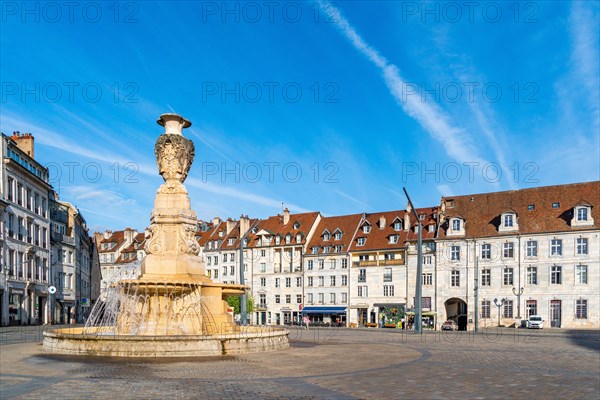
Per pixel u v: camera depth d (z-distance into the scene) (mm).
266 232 89062
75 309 72062
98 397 10984
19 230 55219
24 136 63812
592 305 58750
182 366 15531
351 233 81625
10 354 18359
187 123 25297
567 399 11391
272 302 86250
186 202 23734
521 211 65688
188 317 21859
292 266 85000
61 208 71000
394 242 75188
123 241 114688
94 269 96000
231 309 27078
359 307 75750
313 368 15688
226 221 98250
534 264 62406
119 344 17906
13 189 53938
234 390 11898
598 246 59250
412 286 71500
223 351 18688
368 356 19422
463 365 17062
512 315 63000
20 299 54625
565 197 64438
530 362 18172
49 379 13125
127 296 21781
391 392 11984
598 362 18281
